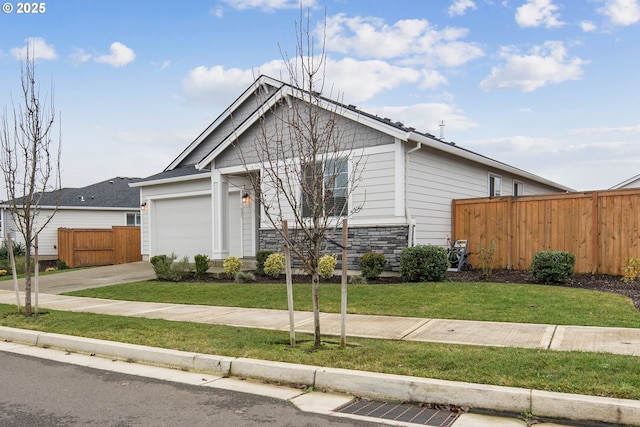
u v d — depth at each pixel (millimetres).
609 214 11844
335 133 13062
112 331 7609
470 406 4453
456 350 5723
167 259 14500
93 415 4492
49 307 10438
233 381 5523
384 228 12484
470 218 14180
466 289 9773
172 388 5289
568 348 5656
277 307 9352
